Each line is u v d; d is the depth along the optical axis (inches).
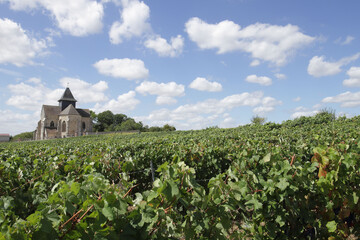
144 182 230.7
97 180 72.2
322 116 846.5
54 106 3223.4
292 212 110.4
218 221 86.0
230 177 101.2
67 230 58.4
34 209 91.0
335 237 114.3
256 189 103.9
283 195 99.9
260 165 137.2
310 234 121.7
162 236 69.4
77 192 65.6
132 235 61.4
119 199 63.6
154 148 261.0
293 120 855.1
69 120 2874.0
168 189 71.4
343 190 120.7
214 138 365.4
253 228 103.8
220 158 220.8
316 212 119.6
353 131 321.7
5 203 75.4
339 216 124.6
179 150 235.9
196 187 81.8
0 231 53.7
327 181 113.7
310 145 206.4
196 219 78.9
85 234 59.0
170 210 78.7
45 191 114.3
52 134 3041.3
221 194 86.6
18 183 127.1
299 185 110.1
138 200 71.9
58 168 151.6
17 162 182.2
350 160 119.8
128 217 63.1
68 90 3245.6
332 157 117.3
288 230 112.0
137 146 294.8
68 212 61.1
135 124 3373.5
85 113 3240.7
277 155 127.2
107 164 170.6
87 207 62.5
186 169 87.4
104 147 293.4
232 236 101.7
